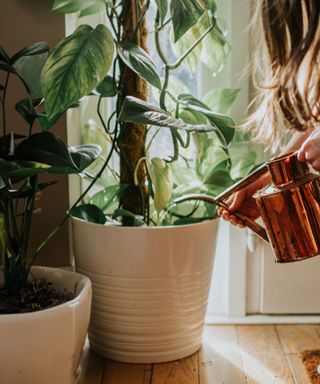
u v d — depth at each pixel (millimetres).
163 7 1307
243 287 1711
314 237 1108
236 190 1222
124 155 1432
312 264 1701
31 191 1251
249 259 1712
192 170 1601
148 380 1385
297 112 1115
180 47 1532
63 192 1517
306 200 1098
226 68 1667
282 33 1063
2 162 1109
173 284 1395
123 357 1455
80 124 1651
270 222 1124
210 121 1322
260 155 1684
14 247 1303
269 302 1727
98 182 1542
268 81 1171
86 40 1183
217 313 1742
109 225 1366
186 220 1458
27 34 1458
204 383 1373
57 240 1542
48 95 1130
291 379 1390
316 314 1734
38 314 1132
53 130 1483
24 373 1149
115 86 1387
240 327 1680
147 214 1441
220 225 1702
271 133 1249
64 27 1459
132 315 1407
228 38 1629
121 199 1476
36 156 1154
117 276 1380
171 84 1568
